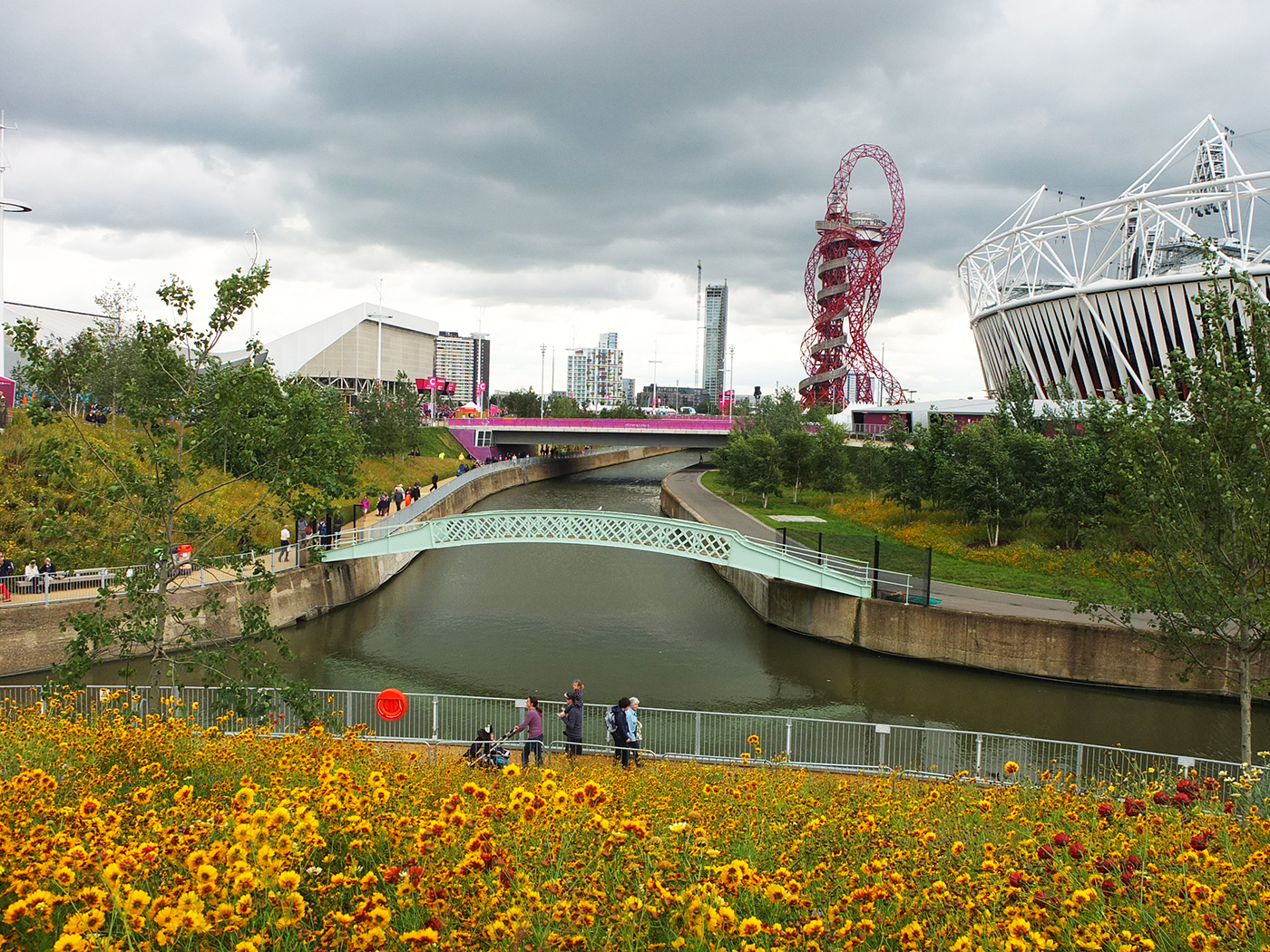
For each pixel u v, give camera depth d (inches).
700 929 199.9
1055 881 271.3
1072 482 1733.5
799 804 450.9
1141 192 3058.6
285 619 1553.9
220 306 761.6
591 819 256.4
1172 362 758.5
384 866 244.2
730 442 3358.8
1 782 325.7
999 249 3878.0
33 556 1334.9
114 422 1694.1
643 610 1798.7
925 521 2187.5
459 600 1854.1
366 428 3149.6
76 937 171.5
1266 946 210.8
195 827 252.5
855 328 5290.4
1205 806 408.8
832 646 1531.7
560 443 4527.6
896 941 243.4
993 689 1307.8
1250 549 695.1
